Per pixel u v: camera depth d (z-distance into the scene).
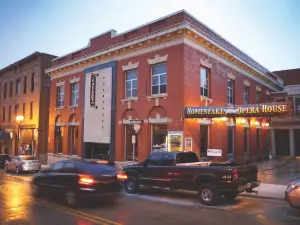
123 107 20.59
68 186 10.12
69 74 26.30
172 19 18.11
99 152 22.56
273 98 34.28
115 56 21.62
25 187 14.97
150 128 18.89
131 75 20.69
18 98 35.62
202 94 19.39
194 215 8.94
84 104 24.00
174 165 11.86
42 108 31.50
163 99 18.08
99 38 23.34
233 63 23.80
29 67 33.97
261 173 19.05
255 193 12.29
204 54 19.52
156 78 18.94
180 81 17.23
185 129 16.94
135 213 9.12
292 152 32.59
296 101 34.03
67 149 25.55
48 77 32.16
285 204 10.65
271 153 33.03
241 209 9.81
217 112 16.08
